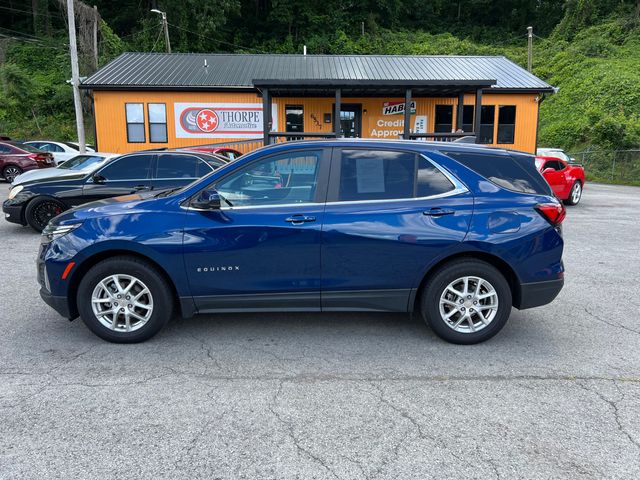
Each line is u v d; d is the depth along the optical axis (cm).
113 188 866
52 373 368
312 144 429
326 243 407
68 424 300
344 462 265
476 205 416
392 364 389
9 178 1936
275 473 256
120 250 411
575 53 4344
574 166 1412
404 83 1703
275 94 2028
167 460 266
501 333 459
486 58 2456
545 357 404
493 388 350
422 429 297
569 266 708
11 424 299
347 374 371
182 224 407
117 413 313
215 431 293
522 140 2164
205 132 2083
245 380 360
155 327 419
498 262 424
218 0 4262
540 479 252
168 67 2236
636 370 381
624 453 275
